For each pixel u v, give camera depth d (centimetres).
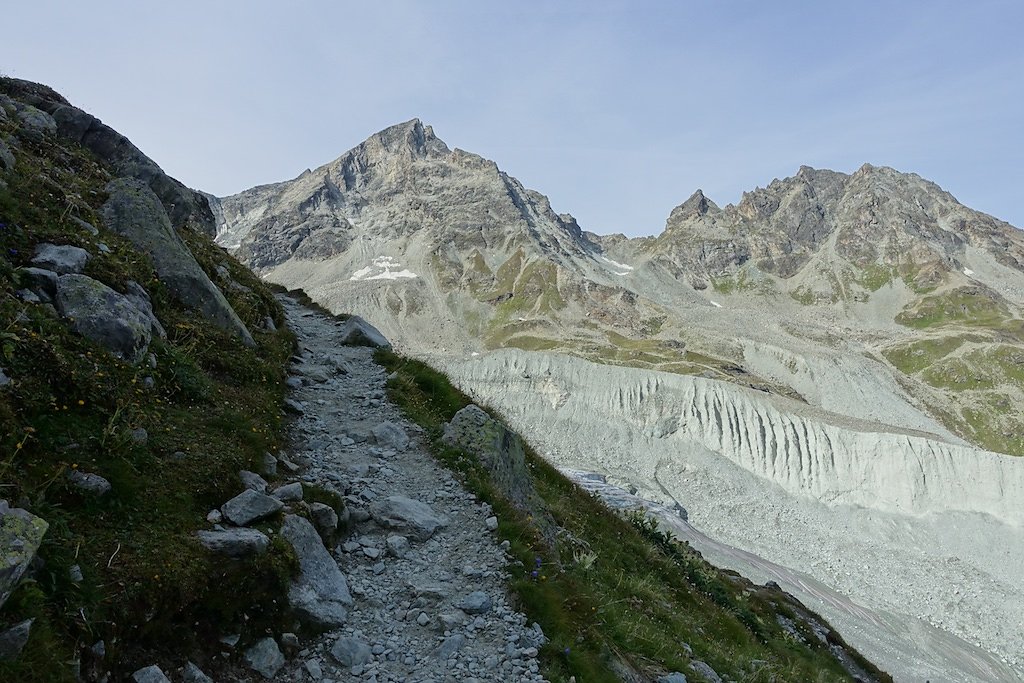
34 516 631
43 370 888
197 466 960
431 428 1541
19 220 1244
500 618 930
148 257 1573
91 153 2233
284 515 945
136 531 768
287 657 791
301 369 1811
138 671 646
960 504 12681
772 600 2762
